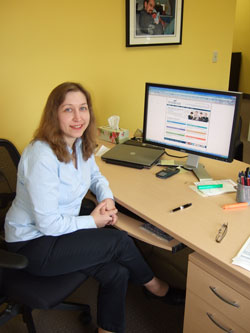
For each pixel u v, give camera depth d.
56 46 2.14
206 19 2.84
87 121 1.38
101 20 2.28
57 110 1.30
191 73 2.96
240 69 6.35
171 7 2.55
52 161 1.27
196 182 1.60
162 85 1.67
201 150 1.65
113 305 1.40
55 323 1.69
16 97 2.09
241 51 6.22
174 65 2.81
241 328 1.13
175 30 2.65
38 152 1.26
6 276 1.29
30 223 1.35
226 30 3.01
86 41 2.26
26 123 2.18
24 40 2.01
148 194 1.50
